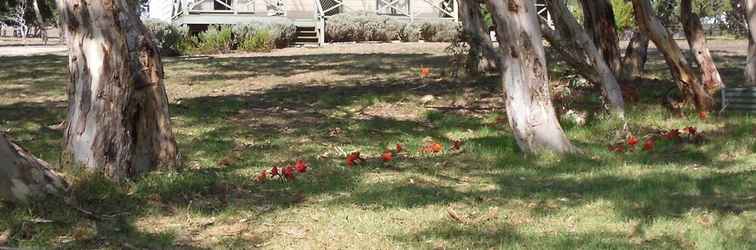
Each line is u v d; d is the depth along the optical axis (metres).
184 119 10.21
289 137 8.95
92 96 5.83
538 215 5.45
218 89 13.70
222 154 7.82
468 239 4.89
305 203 5.84
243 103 11.73
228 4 27.08
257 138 8.89
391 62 17.92
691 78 9.95
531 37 7.39
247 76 15.62
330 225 5.25
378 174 6.88
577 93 11.01
